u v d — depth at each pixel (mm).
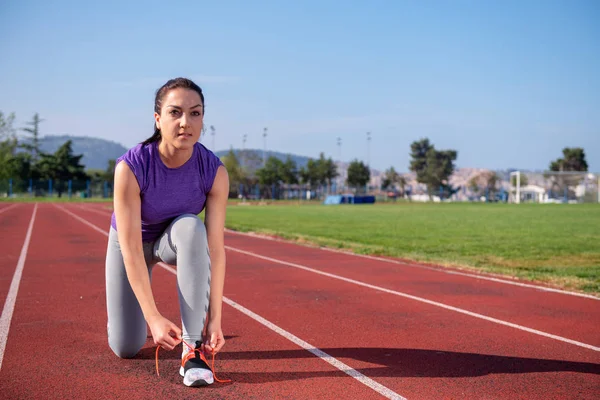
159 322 3164
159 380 3664
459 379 3742
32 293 6863
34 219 24188
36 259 10297
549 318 5742
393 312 5969
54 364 4012
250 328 5180
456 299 6766
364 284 7863
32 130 108375
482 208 48969
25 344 4543
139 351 4367
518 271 9094
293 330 5109
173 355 4266
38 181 72562
